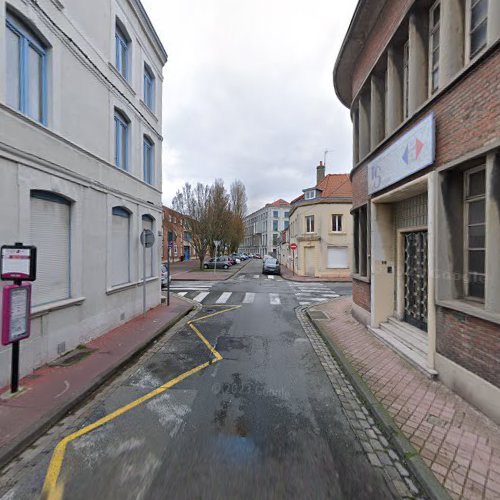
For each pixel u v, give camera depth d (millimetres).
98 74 6312
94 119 6199
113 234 7312
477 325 3541
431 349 4383
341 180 23703
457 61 4078
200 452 2766
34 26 4551
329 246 21547
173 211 31109
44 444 2896
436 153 4316
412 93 5102
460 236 4156
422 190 5293
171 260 38844
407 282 6305
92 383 4090
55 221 5168
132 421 3301
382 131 6820
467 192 4086
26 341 4355
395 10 5812
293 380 4453
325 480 2447
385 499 2279
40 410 3355
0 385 3869
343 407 3666
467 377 3637
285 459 2688
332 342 6078
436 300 4227
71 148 5395
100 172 6406
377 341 6148
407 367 4754
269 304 11047
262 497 2256
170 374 4652
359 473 2539
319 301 11805
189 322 8234
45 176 4727
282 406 3662
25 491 2318
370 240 6922
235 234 36938
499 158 3307
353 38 7520
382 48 6457
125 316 7711
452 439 2918
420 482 2424
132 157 8078
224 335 6922
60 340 5145
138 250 8516
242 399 3832
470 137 3658
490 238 3365
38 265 4812
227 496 2260
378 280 6715
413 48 5082
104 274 6605
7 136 4004
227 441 2938
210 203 28000
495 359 3266
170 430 3127
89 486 2357
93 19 6145
